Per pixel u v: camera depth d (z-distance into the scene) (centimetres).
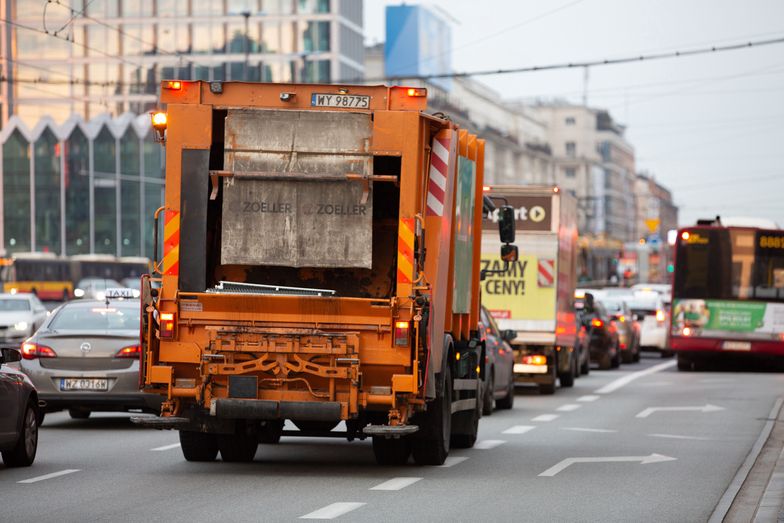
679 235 6291
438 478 2238
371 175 2203
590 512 1850
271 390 2211
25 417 2353
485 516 1792
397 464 2453
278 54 18762
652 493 2073
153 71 19112
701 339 6244
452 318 2488
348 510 1823
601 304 6550
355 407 2198
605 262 13162
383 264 2331
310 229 2216
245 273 2330
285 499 1938
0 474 2245
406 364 2194
